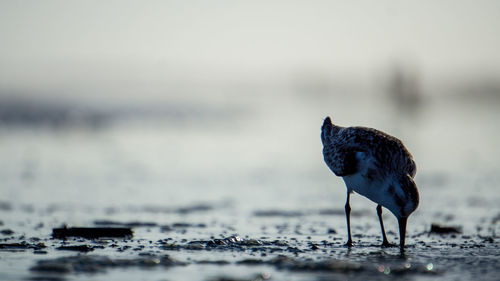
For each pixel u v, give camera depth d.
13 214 12.62
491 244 9.32
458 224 11.68
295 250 8.65
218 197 16.12
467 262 7.82
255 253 8.37
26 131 38.09
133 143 34.50
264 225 11.45
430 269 7.36
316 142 36.69
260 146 34.12
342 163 8.95
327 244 9.28
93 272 7.07
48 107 45.16
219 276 6.89
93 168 23.19
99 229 9.84
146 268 7.30
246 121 52.81
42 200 14.98
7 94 47.22
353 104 67.88
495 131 43.34
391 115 52.72
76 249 8.54
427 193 16.92
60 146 31.69
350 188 9.40
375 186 8.65
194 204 14.69
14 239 9.45
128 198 15.70
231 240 9.27
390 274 7.11
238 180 20.31
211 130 44.31
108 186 18.20
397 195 8.38
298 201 15.44
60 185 18.19
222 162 26.31
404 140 36.00
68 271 7.09
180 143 35.19
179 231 10.58
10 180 19.09
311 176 21.64
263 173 22.47
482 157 28.36
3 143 32.16
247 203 14.98
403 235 8.44
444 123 50.66
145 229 10.78
